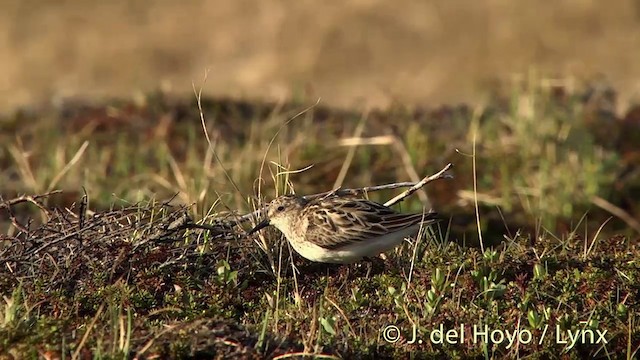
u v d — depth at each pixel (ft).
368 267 35.14
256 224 36.99
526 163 54.90
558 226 50.19
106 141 60.08
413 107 66.69
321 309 31.35
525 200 52.08
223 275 33.88
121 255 33.81
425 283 33.60
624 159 56.70
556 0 87.15
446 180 54.29
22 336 28.37
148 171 55.26
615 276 33.91
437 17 86.63
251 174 52.49
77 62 84.02
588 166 53.57
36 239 34.60
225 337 28.86
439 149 58.03
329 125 61.31
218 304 32.65
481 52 82.84
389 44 84.33
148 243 34.86
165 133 60.18
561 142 56.34
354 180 54.49
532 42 83.66
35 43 85.92
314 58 82.43
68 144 58.65
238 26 87.40
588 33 84.84
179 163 55.62
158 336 28.30
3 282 33.04
